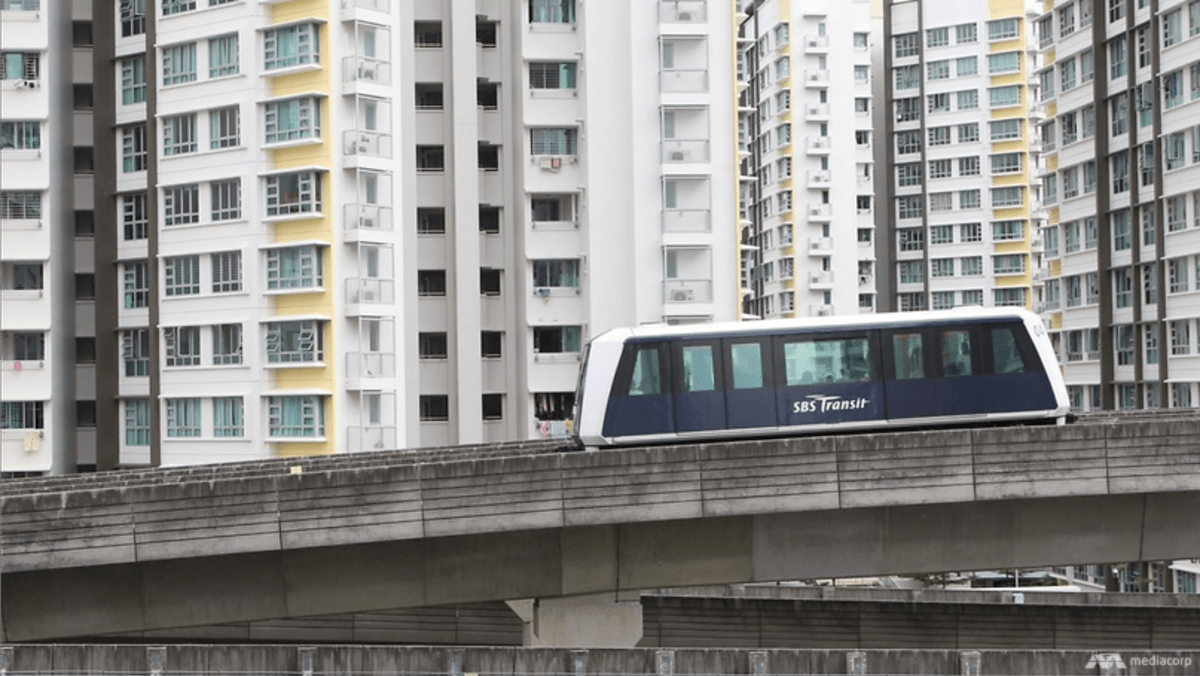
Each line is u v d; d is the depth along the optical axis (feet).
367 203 167.63
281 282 167.02
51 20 188.14
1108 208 223.71
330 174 164.96
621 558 86.02
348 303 165.37
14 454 185.57
